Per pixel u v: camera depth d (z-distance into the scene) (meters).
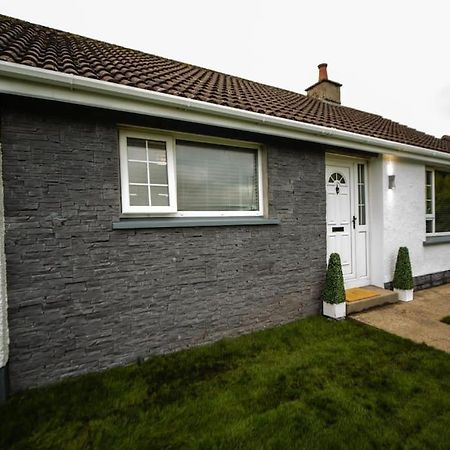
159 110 2.84
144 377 2.63
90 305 2.72
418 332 3.56
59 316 2.59
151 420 2.05
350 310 4.22
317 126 3.81
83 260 2.69
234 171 3.77
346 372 2.66
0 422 2.03
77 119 2.66
